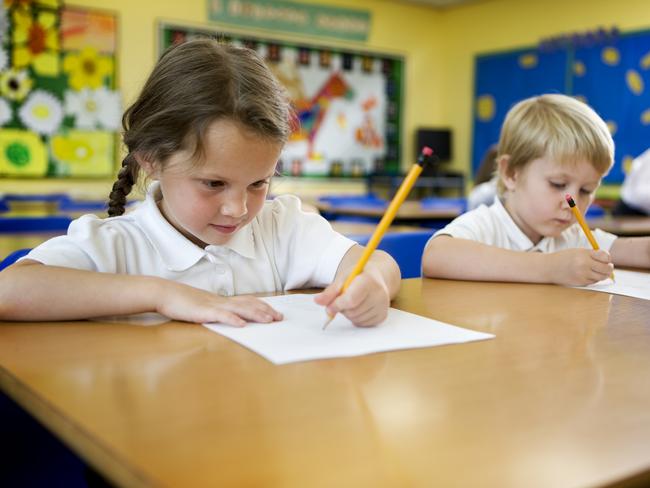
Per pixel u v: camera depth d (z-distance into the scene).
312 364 0.59
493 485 0.36
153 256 0.96
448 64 7.62
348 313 0.72
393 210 0.74
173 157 0.84
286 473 0.37
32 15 5.32
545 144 1.35
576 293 1.01
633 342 0.69
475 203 3.02
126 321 0.75
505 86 7.05
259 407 0.47
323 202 4.18
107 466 0.40
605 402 0.49
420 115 7.57
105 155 5.66
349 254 1.02
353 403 0.48
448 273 1.15
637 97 5.96
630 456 0.40
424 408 0.48
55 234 1.89
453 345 0.66
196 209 0.87
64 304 0.75
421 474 0.37
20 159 5.36
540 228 1.41
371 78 7.17
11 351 0.62
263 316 0.75
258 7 6.39
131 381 0.53
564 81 6.52
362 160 7.18
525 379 0.55
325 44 6.84
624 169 6.09
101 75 5.61
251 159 0.82
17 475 0.93
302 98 6.74
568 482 0.36
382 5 7.17
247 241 1.04
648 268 1.36
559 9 6.52
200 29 6.09
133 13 5.73
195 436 0.42
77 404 0.48
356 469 0.37
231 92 0.81
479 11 7.25
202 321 0.74
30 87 5.36
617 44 6.09
